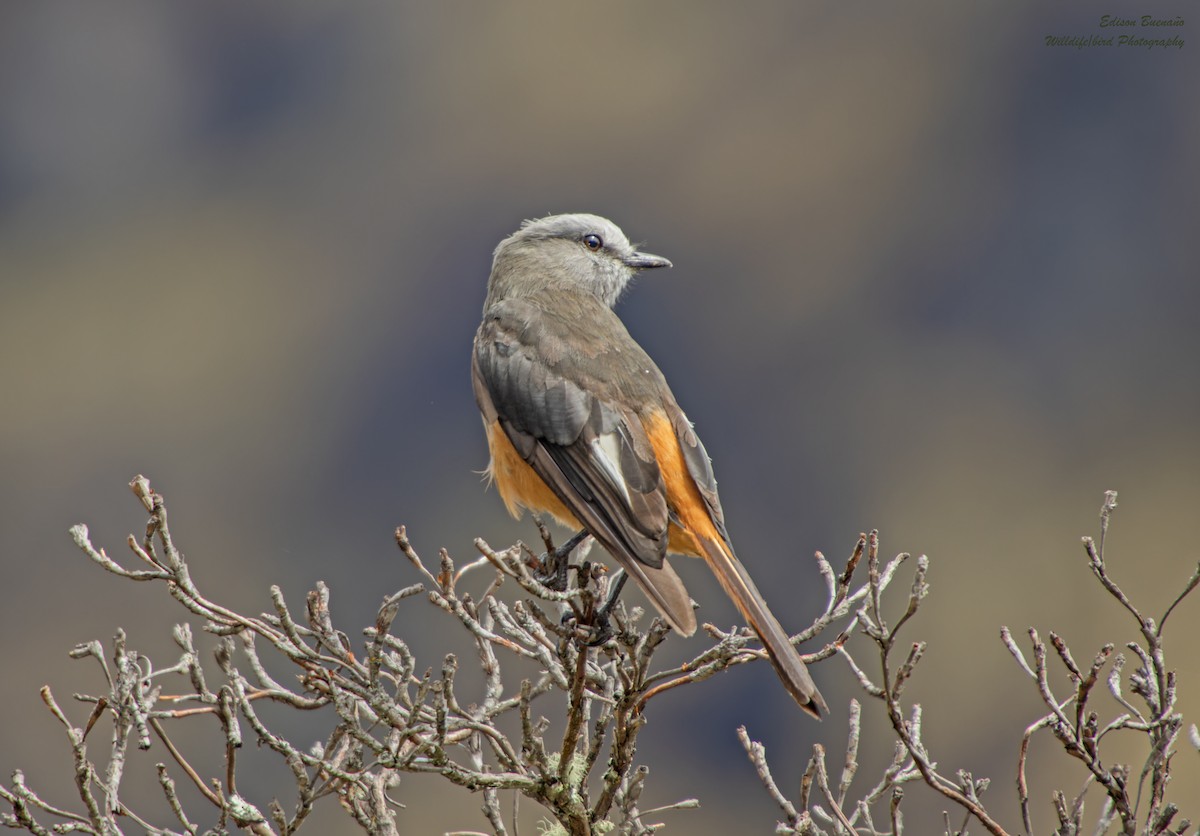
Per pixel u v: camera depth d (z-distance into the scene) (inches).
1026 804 219.5
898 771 232.4
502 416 288.8
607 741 357.7
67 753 600.4
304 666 223.8
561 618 245.6
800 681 221.8
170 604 695.1
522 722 227.9
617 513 267.9
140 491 212.2
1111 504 222.1
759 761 232.8
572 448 278.7
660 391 287.3
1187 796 447.8
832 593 231.9
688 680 225.3
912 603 211.2
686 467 275.1
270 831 223.0
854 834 227.9
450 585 216.7
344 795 228.1
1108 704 479.5
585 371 286.0
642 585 247.9
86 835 238.7
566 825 229.9
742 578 255.6
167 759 480.4
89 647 222.2
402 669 227.9
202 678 221.8
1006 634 222.5
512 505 293.1
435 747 217.6
